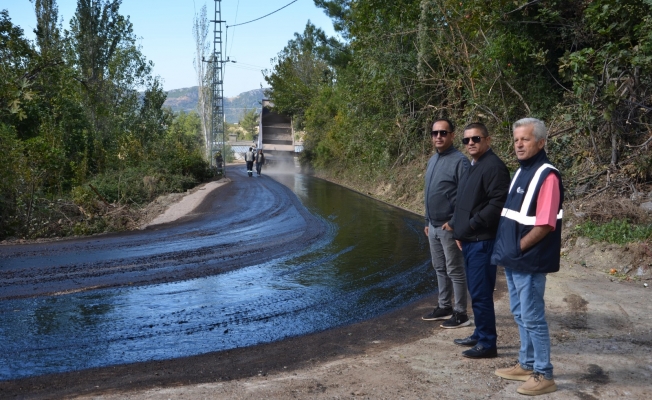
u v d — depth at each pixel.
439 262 5.89
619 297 6.57
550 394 3.92
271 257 9.77
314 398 3.93
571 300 6.45
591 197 10.27
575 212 9.72
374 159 24.59
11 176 14.41
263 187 25.23
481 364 4.59
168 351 5.18
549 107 13.95
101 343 5.40
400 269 8.73
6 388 4.32
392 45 21.11
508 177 4.65
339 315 6.34
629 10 10.47
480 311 4.72
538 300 3.95
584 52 10.45
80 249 10.79
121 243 11.48
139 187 21.56
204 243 11.30
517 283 4.02
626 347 4.86
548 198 3.84
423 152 21.00
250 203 18.84
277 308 6.64
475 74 15.27
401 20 20.75
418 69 19.58
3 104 18.31
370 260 9.44
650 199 9.48
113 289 7.56
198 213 16.53
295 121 46.38
